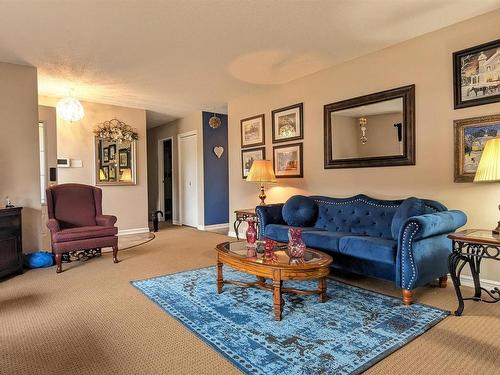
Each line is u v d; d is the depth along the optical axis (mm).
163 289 2980
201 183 6723
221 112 6734
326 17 2879
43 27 2984
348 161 3980
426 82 3275
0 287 3092
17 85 3920
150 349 1939
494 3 2699
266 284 2760
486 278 2936
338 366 1748
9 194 3875
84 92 5145
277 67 4125
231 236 5840
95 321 2326
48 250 4621
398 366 1751
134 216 6352
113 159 6105
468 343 1987
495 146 2369
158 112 6711
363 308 2516
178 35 3180
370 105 3736
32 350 1935
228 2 2609
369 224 3521
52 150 4641
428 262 2680
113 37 3207
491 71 2855
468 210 3018
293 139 4684
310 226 3986
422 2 2666
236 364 1773
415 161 3375
